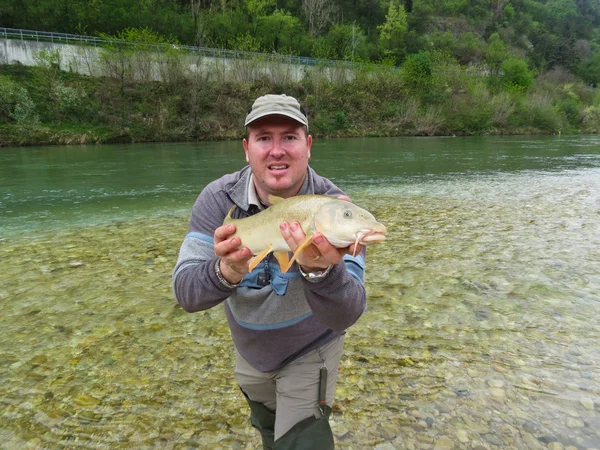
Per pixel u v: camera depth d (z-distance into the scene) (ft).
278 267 7.88
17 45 132.77
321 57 189.47
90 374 14.52
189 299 7.38
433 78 180.65
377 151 97.09
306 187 8.48
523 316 18.45
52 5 174.81
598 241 28.94
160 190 50.24
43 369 14.78
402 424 12.01
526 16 449.89
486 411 12.51
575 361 15.03
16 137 103.91
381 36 288.30
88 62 139.23
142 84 137.08
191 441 11.48
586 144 121.39
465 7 414.41
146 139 121.90
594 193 46.85
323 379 8.66
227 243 6.57
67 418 12.32
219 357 15.62
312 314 8.12
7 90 108.58
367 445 11.25
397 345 16.25
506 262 24.97
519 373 14.33
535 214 36.99
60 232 32.42
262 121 7.64
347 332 17.25
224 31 212.23
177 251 27.61
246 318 8.18
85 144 111.14
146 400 13.16
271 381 9.10
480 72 250.37
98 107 123.34
